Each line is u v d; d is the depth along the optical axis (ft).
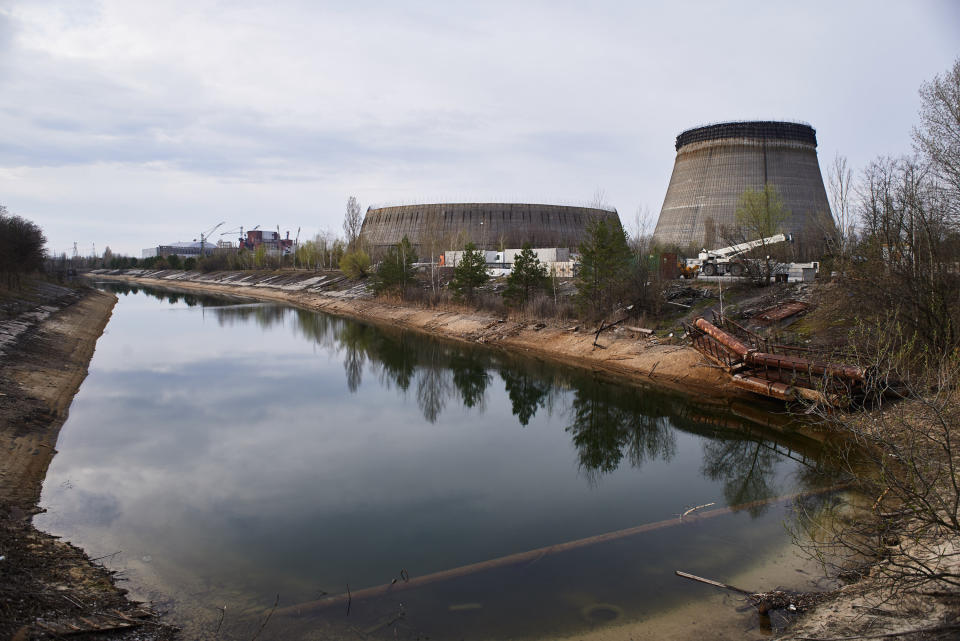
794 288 98.89
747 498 42.47
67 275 282.36
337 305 208.74
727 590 28.14
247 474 48.21
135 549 34.06
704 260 126.31
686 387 78.18
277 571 31.73
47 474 46.50
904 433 28.68
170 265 455.63
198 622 26.23
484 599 28.22
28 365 77.00
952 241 60.64
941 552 25.91
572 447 57.06
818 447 52.60
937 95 64.85
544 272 132.16
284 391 80.64
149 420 63.98
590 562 31.78
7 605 23.77
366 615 26.91
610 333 102.32
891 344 40.65
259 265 367.66
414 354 111.04
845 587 26.78
